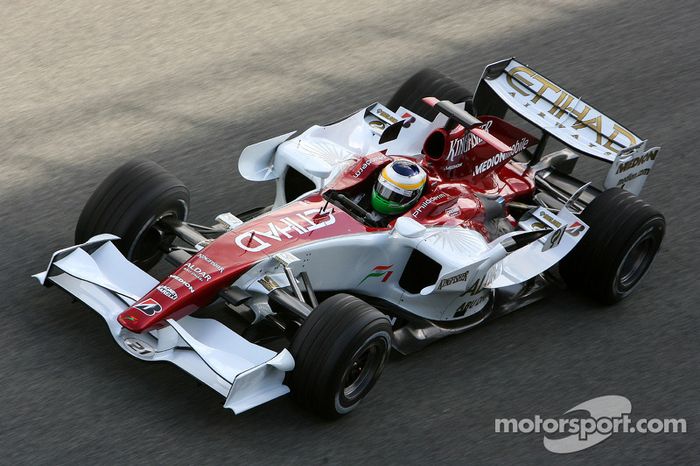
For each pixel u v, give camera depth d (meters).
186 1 35.97
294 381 17.62
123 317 17.66
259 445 17.70
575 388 20.27
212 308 20.67
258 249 19.02
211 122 29.03
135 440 17.58
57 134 27.95
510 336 21.55
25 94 29.78
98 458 17.19
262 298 18.81
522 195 23.55
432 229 20.36
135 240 20.11
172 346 17.67
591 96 32.09
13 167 26.28
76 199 25.20
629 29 36.44
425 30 35.19
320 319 17.56
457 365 20.45
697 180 28.20
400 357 20.39
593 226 22.20
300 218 19.92
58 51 32.22
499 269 21.27
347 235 19.80
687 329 22.41
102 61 31.84
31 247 23.11
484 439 18.62
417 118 23.47
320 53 33.19
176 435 17.75
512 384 20.12
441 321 21.20
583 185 23.89
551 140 29.92
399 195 20.23
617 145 23.72
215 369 16.69
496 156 22.56
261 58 32.62
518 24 36.12
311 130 22.70
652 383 20.67
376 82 31.73
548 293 22.92
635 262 23.25
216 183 26.23
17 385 18.62
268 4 36.09
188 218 24.62
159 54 32.47
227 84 31.05
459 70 32.81
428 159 21.94
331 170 20.56
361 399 18.62
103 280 18.45
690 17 37.69
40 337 19.84
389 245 20.16
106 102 29.67
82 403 18.28
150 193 20.16
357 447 17.98
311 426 18.28
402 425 18.66
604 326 22.23
